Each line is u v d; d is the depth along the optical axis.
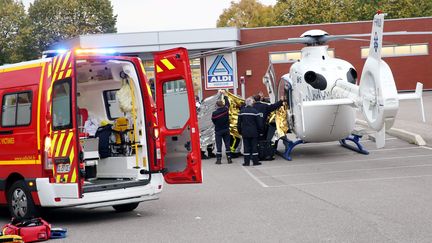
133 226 8.63
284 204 9.79
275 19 62.44
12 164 9.33
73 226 8.95
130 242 7.50
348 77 15.58
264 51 39.62
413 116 25.39
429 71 40.09
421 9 57.56
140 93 9.70
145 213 9.82
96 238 7.88
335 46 39.72
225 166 16.44
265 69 39.72
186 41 36.44
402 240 6.80
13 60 65.19
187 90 9.04
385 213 8.48
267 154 17.14
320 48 16.42
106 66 9.91
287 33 39.53
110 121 11.00
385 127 12.36
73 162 8.53
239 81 39.88
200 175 9.15
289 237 7.27
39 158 8.91
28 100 9.17
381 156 16.17
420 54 40.06
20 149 9.20
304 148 19.47
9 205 9.41
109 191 9.00
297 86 16.47
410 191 10.33
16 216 9.27
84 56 8.86
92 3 69.62
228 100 18.34
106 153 10.25
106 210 10.64
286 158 16.98
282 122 17.20
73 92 8.54
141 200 9.35
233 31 36.50
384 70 12.22
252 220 8.52
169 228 8.30
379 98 12.16
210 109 18.73
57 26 67.62
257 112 16.12
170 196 11.62
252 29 39.44
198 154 9.14
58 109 8.78
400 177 12.16
